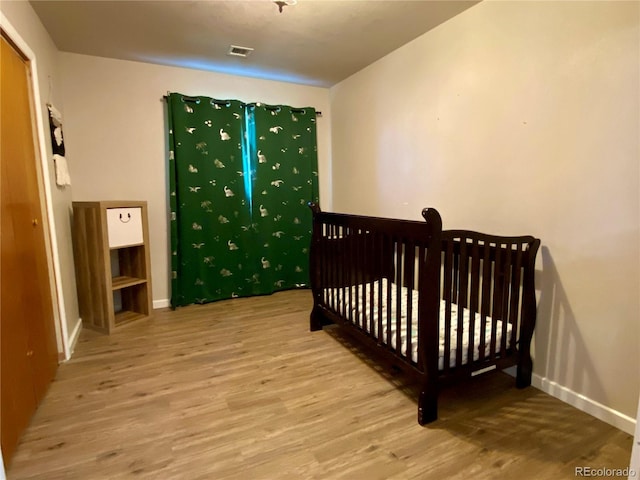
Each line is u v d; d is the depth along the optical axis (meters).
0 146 1.62
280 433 1.69
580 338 1.84
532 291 1.98
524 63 2.01
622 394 1.70
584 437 1.65
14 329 1.63
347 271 2.48
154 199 3.48
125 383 2.13
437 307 1.73
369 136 3.48
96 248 2.80
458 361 1.83
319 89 4.12
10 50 1.84
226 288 3.77
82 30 2.61
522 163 2.06
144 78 3.33
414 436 1.67
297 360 2.42
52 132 2.50
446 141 2.58
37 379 1.91
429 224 1.67
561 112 1.85
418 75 2.80
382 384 2.12
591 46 1.71
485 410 1.87
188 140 3.45
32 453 1.56
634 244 1.61
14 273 1.68
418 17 2.45
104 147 3.23
